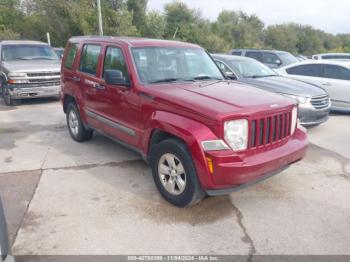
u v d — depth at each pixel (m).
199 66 5.11
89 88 5.45
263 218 3.74
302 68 9.92
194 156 3.46
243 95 3.99
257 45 62.00
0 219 2.65
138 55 4.62
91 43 5.61
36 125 7.89
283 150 3.85
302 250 3.19
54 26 33.88
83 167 5.18
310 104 6.98
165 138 4.10
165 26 46.50
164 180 4.04
